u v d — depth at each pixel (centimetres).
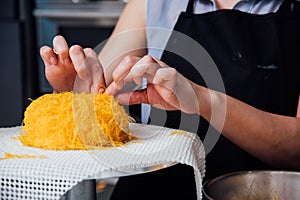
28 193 62
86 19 226
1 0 226
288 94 121
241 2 127
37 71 237
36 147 74
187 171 102
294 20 122
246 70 120
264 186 80
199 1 128
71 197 62
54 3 231
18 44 231
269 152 97
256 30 123
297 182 80
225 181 78
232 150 112
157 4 130
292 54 122
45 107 76
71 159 66
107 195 97
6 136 80
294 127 96
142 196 96
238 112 91
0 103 237
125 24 136
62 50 92
